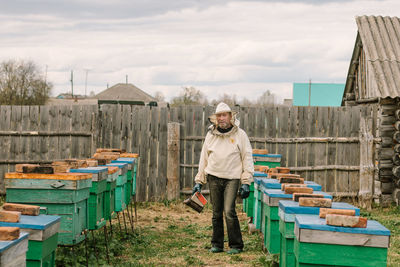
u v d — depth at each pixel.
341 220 3.87
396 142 12.20
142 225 9.78
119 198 7.53
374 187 12.37
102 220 6.29
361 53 14.73
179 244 8.00
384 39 13.98
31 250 3.90
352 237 3.84
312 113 12.44
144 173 12.57
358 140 12.38
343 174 12.44
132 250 7.50
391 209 11.87
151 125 12.57
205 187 12.66
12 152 12.73
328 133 12.45
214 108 12.52
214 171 7.07
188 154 12.60
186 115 12.56
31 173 5.14
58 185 5.12
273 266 5.83
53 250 4.22
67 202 5.13
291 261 4.68
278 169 7.67
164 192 12.58
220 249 7.30
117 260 6.73
